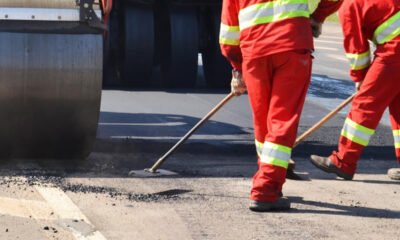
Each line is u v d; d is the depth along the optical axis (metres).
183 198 8.76
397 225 8.18
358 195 9.28
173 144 11.52
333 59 24.70
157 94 16.23
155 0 17.06
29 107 9.48
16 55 9.31
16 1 9.35
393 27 9.70
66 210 8.12
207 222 7.97
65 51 9.45
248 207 8.55
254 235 7.64
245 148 11.58
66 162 10.09
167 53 17.12
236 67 9.07
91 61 9.52
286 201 8.52
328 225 8.07
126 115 13.77
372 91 9.80
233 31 8.72
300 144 12.01
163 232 7.62
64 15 9.45
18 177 9.23
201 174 9.88
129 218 7.98
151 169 9.77
